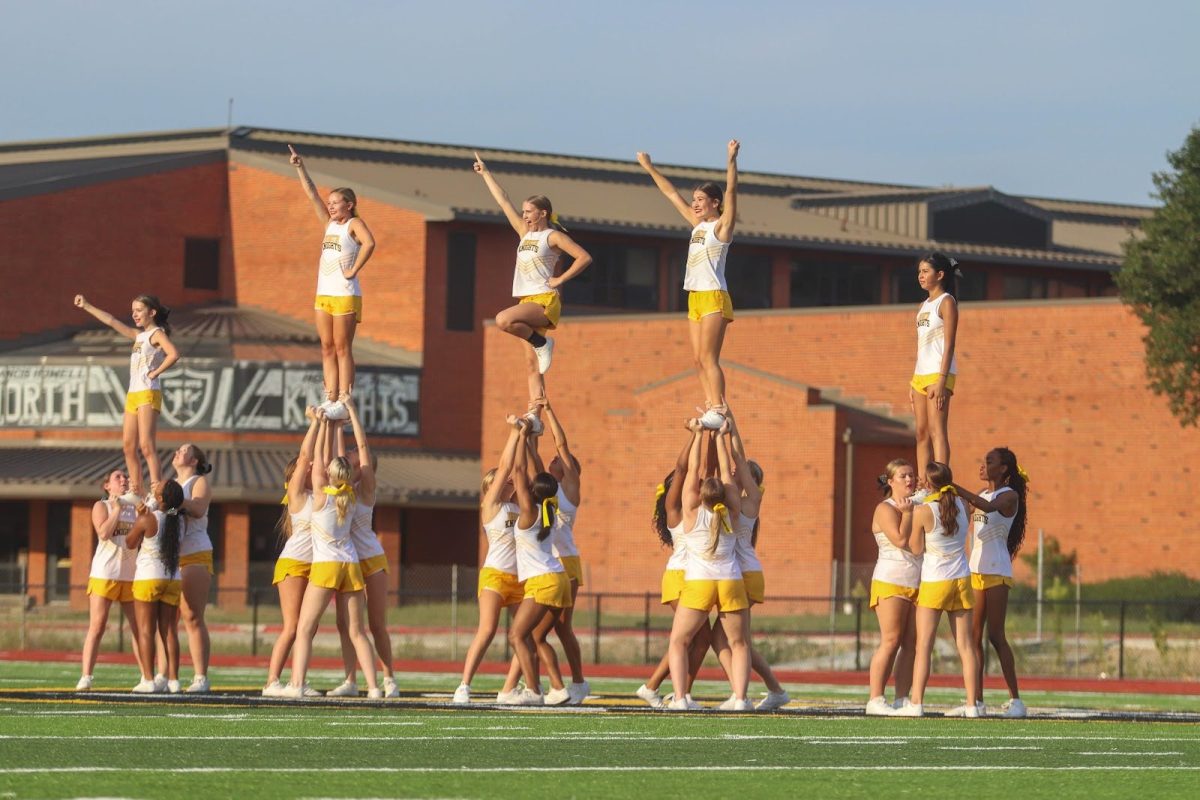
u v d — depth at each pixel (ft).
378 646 112.06
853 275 406.41
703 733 81.87
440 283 372.58
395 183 390.63
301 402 353.51
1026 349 305.53
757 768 65.46
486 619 107.76
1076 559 291.79
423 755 67.51
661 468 323.16
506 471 107.34
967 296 419.13
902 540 103.91
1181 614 259.39
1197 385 271.90
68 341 377.91
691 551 103.60
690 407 320.50
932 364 110.93
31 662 196.95
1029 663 209.26
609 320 346.13
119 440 352.69
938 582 102.53
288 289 393.09
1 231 377.09
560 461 109.19
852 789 59.41
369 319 377.50
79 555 337.11
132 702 99.04
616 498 328.29
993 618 105.19
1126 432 296.71
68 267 385.09
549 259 106.22
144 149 419.13
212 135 419.95
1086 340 300.61
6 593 347.56
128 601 116.57
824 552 302.45
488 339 357.00
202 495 114.21
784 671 196.54
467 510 370.12
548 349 106.83
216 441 350.43
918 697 103.24
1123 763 71.00
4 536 356.59
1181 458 291.99
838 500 303.27
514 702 106.73
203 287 400.88
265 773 59.72
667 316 340.39
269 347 363.56
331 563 108.17
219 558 339.16
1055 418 302.45
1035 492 303.89
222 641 231.30
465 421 373.20
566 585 107.34
